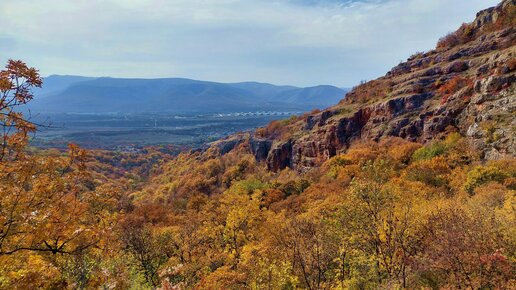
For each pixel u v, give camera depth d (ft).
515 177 101.40
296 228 59.41
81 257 35.17
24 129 28.07
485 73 178.19
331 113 264.52
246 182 225.56
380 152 179.52
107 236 33.96
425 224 48.52
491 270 35.53
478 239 38.24
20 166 27.48
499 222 46.73
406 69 271.90
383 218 51.75
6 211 26.48
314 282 51.26
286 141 284.82
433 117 180.55
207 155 457.68
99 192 33.78
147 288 67.10
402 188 89.51
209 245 104.32
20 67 26.45
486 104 152.76
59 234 29.63
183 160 522.47
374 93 253.03
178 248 101.04
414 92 215.31
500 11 239.50
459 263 36.19
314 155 249.75
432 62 248.73
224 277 63.72
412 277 44.16
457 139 156.04
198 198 212.84
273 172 286.05
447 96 188.44
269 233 91.66
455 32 276.41
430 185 113.19
